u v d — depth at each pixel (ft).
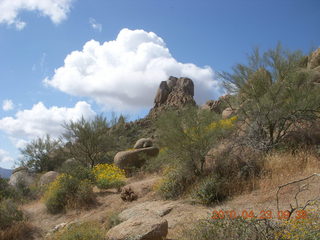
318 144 31.99
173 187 32.01
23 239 31.99
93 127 64.80
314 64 50.72
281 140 34.17
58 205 38.01
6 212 35.06
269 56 38.32
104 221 31.14
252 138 34.09
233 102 40.32
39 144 77.36
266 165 29.19
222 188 27.86
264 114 34.83
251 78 37.93
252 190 26.71
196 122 33.04
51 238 29.35
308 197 21.50
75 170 44.52
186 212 25.96
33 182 63.82
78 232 23.85
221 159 31.81
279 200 22.82
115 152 70.79
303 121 35.17
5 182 50.57
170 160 34.55
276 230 14.52
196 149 32.45
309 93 34.60
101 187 42.01
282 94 35.68
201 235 17.34
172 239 20.35
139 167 51.49
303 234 13.08
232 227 16.42
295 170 27.20
